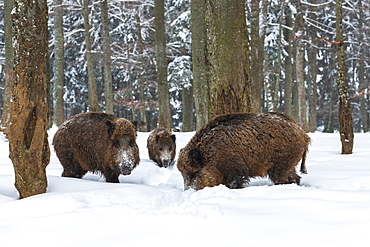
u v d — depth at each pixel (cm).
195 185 512
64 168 626
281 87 3831
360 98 3291
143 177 706
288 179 554
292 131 538
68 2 2195
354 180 529
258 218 304
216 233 270
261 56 1983
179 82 2680
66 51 3469
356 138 1496
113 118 630
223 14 663
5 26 1176
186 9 2802
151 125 3953
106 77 1831
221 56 666
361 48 3141
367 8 2938
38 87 413
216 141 528
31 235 275
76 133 607
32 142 417
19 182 423
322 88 3897
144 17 2916
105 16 1825
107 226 295
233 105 662
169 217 316
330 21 3269
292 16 2591
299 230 270
